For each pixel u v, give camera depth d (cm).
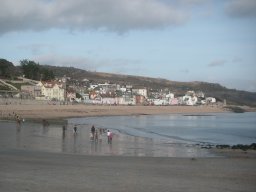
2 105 13750
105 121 12800
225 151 4300
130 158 3362
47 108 15138
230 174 2502
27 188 1898
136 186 2038
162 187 2033
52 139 5409
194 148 4791
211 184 2150
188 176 2403
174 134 8306
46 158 3170
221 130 10144
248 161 3209
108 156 3531
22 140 5012
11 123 8662
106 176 2322
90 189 1930
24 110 13500
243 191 1986
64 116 14200
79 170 2538
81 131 7162
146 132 8538
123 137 6600
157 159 3309
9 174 2283
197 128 10738
